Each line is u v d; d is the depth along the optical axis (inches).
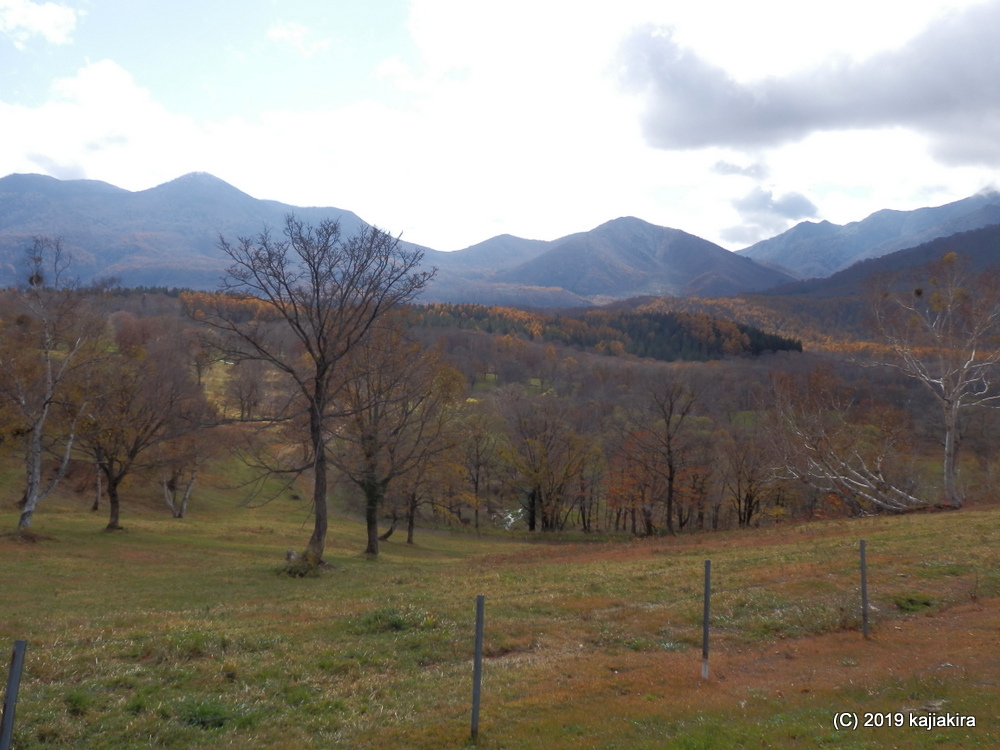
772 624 586.2
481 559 1453.0
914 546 895.7
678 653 520.4
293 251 1218.6
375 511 1616.6
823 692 400.2
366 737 360.2
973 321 1530.5
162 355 2220.7
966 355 1583.4
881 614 599.8
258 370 2429.9
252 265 1192.2
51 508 2207.2
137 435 1801.2
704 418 2861.7
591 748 322.7
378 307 1273.4
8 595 852.0
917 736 311.9
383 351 1466.5
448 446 1766.7
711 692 414.9
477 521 2815.0
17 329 1628.9
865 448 1955.0
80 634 557.9
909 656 469.1
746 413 3154.5
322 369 1250.0
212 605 779.4
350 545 2020.2
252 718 386.0
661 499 2417.6
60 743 343.3
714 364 4409.5
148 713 383.9
